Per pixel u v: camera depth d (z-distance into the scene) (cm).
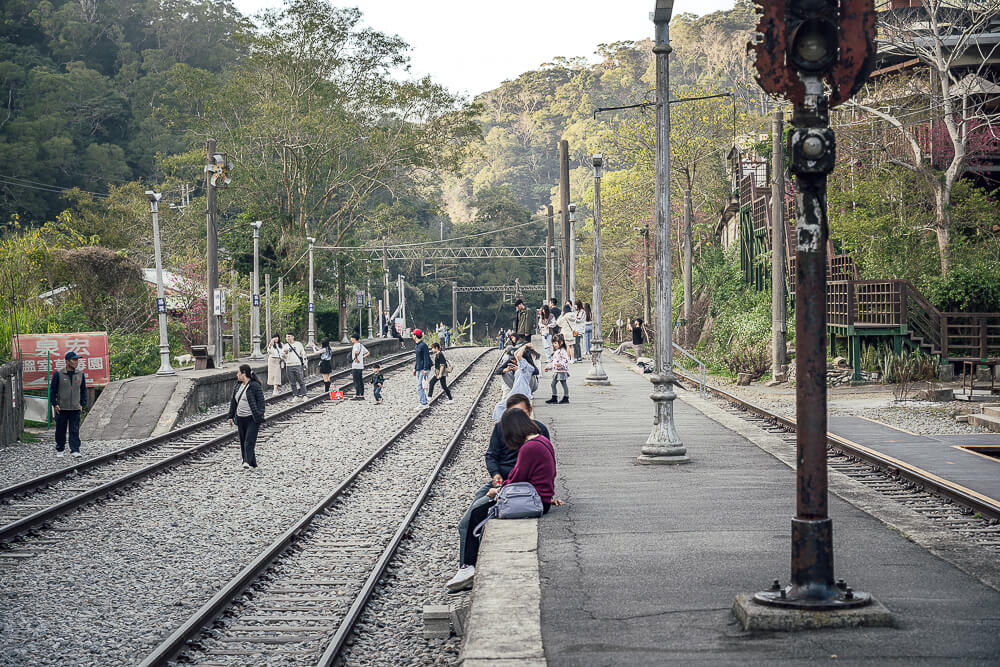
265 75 6550
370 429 2577
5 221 8738
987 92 3503
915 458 1584
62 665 812
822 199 624
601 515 1093
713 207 6556
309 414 2953
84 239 4822
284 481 1775
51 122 9412
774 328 3384
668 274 1555
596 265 3316
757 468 1488
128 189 8450
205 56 13138
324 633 907
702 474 1428
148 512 1480
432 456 2097
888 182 3509
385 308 8138
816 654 585
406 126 6750
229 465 1958
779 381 3359
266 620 950
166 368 3042
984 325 3084
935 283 3241
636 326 4272
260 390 1933
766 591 680
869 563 827
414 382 4266
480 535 1038
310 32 6419
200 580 1098
